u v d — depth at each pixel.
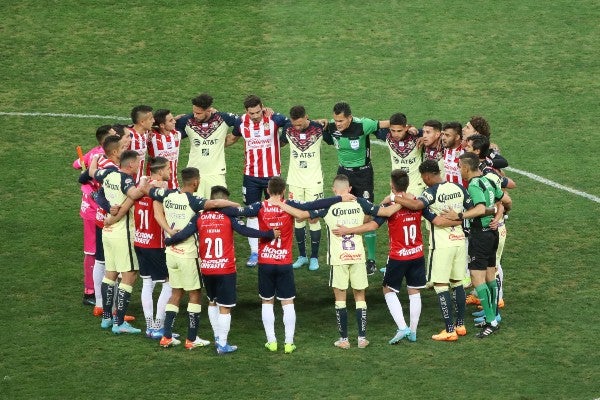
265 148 38.12
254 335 33.28
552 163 45.47
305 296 36.22
